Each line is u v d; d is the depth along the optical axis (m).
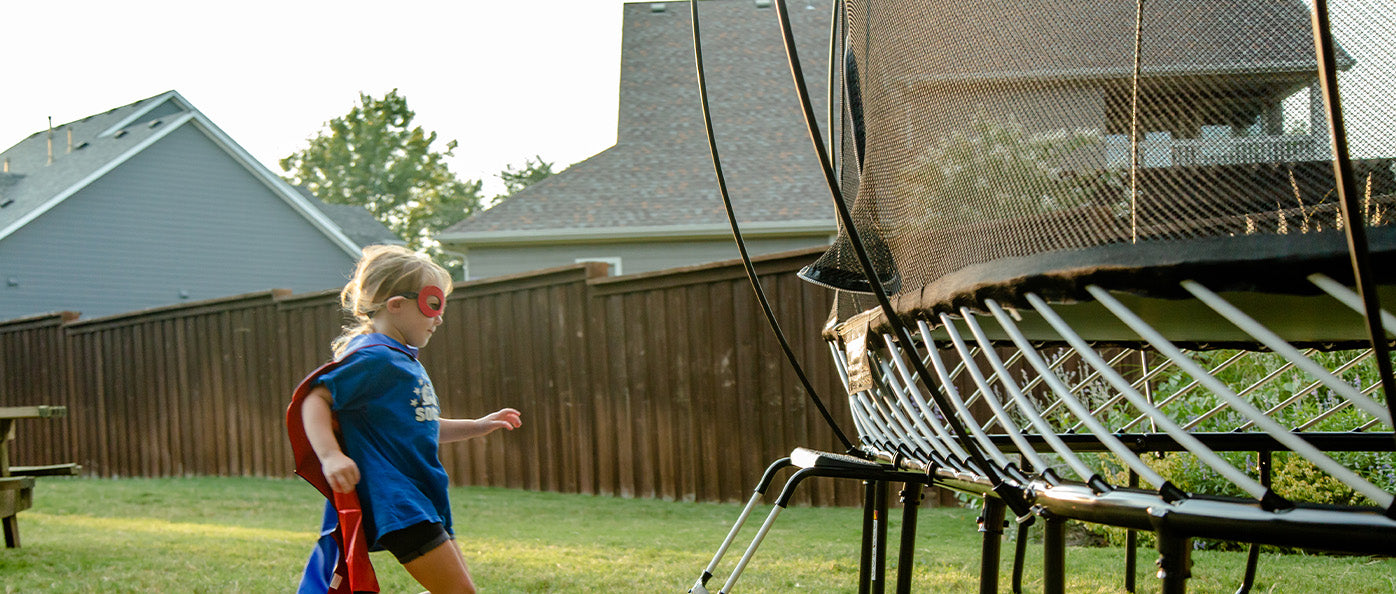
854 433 6.04
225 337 9.92
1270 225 1.13
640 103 14.88
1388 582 3.19
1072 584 3.32
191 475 10.27
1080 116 1.28
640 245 12.86
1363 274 0.90
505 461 7.93
